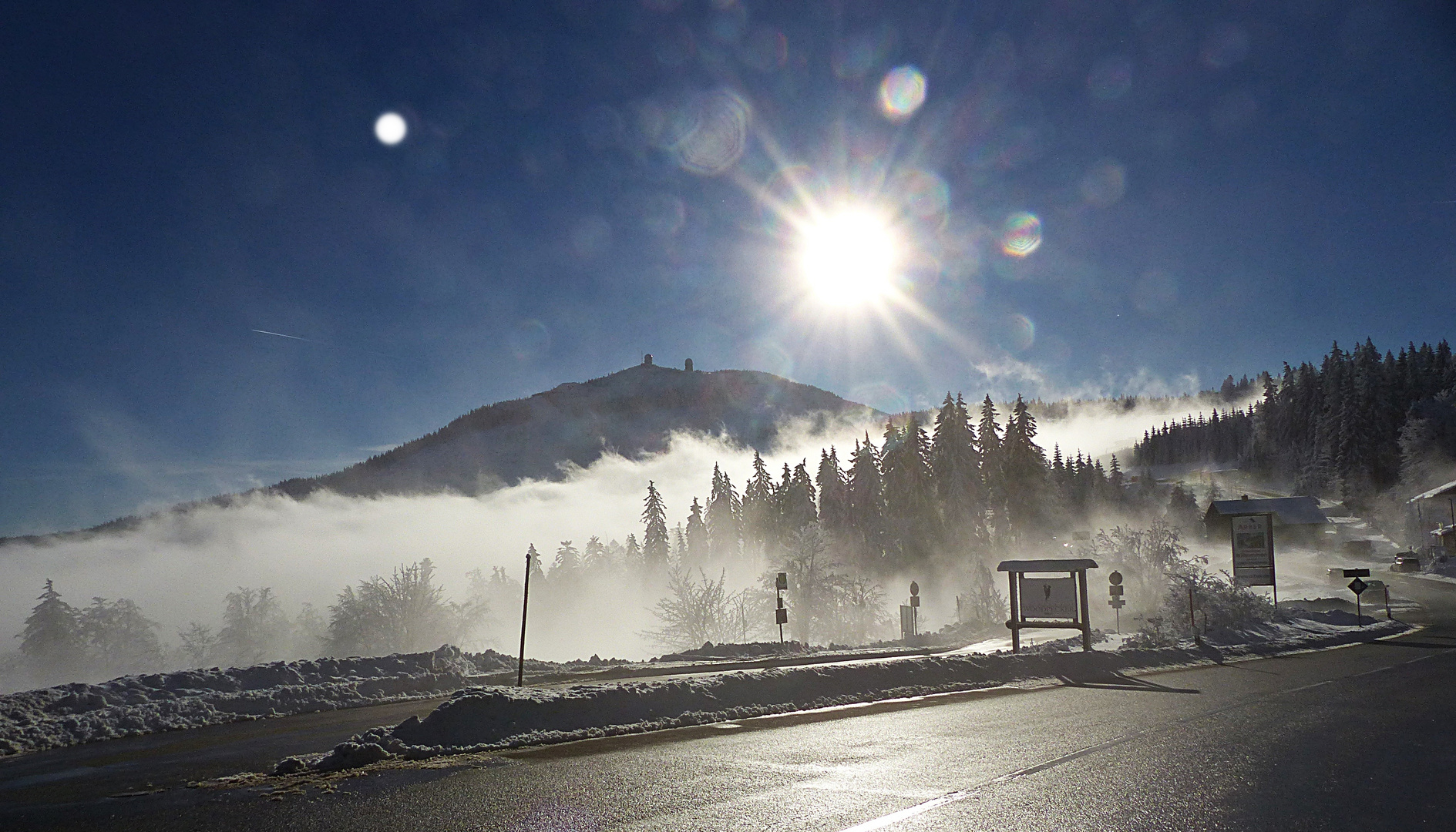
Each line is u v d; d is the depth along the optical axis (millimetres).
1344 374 120750
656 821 6754
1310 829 6414
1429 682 16109
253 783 8406
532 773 8594
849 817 6801
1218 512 97750
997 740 10227
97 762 9766
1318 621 32594
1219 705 13234
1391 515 98312
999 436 74250
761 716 12609
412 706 14211
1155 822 6605
